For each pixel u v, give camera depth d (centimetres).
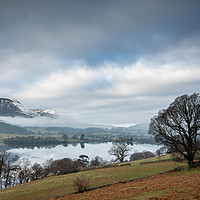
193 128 3966
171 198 1866
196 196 1795
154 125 4425
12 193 4228
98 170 5991
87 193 3128
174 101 4281
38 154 19138
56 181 4825
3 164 7800
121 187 3108
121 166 6519
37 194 3916
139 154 13038
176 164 5344
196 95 3997
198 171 3278
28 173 8525
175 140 4119
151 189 2456
